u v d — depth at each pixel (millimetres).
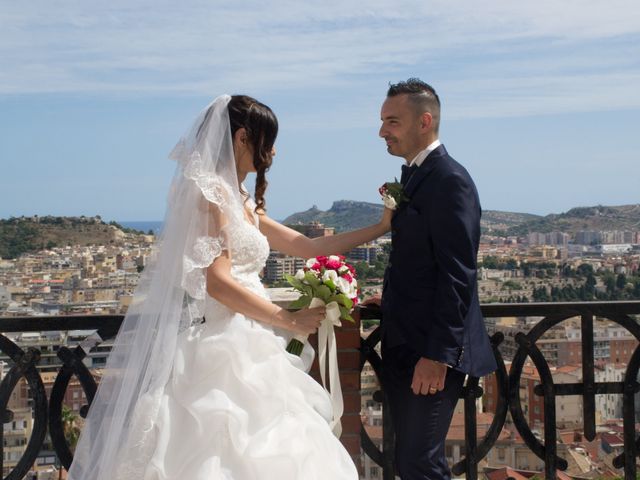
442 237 2902
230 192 2801
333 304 2973
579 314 3617
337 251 3379
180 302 2760
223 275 2771
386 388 3275
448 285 2873
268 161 2967
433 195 2953
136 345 2752
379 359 3477
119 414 2707
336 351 3432
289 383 2809
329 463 2750
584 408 3678
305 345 3078
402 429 3143
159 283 2764
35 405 3203
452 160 3031
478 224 2973
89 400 3236
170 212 2783
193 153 2789
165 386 2734
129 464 2633
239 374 2709
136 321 2771
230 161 2838
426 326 2990
